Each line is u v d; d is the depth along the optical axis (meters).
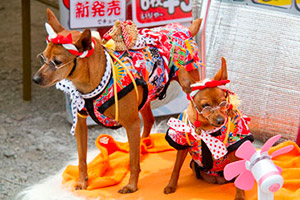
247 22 4.76
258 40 4.70
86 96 3.41
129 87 3.40
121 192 3.61
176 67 3.87
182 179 3.80
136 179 3.64
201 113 3.17
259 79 4.71
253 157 2.70
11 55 8.33
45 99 7.00
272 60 4.66
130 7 4.98
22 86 7.35
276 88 4.66
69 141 5.86
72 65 3.22
